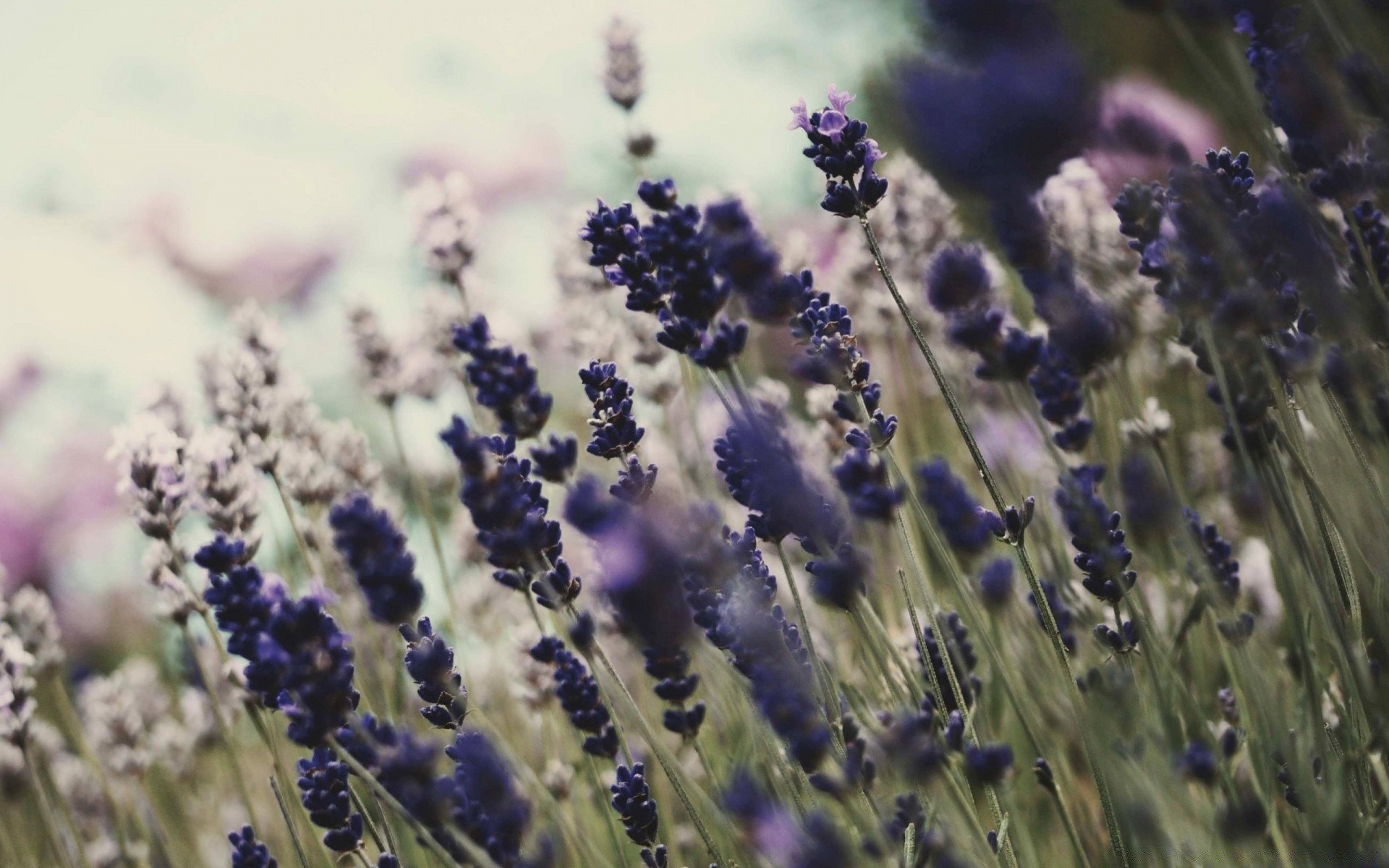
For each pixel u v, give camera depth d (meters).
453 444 0.62
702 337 0.64
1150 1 0.65
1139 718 0.62
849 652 0.77
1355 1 0.66
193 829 0.83
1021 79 0.57
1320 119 0.62
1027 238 0.60
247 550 0.71
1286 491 0.60
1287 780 0.62
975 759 0.60
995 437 0.77
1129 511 0.61
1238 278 0.59
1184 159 0.61
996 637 0.68
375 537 0.61
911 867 0.59
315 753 0.63
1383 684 0.59
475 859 0.59
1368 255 0.62
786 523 0.62
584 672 0.65
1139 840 0.61
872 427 0.63
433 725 0.64
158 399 0.77
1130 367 0.83
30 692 0.73
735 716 0.71
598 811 0.76
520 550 0.62
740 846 0.60
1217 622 0.64
